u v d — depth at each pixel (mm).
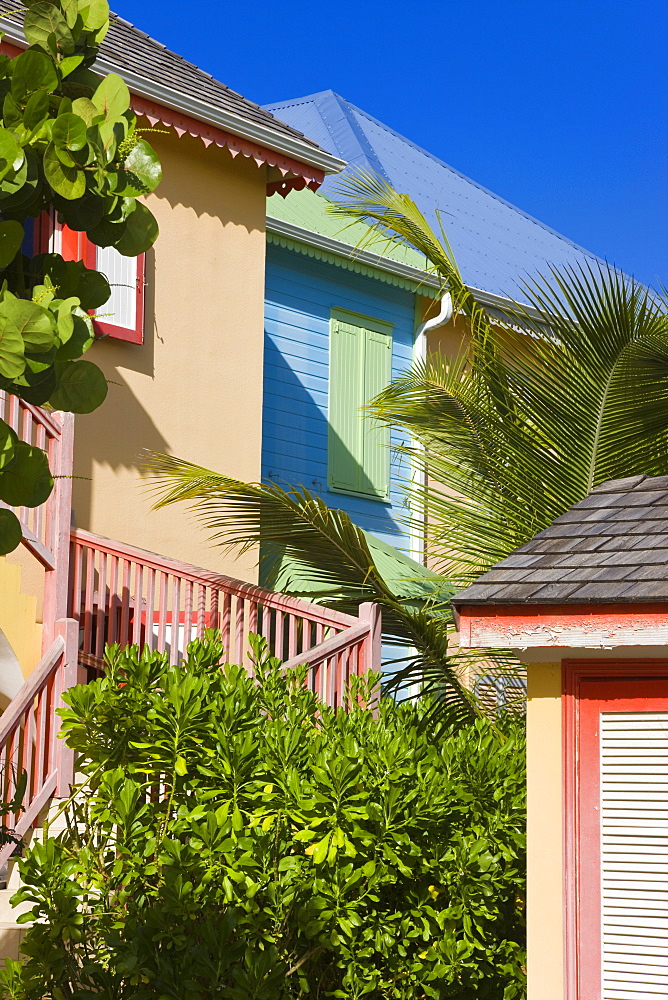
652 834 4359
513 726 8742
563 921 4418
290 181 13422
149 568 9367
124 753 6180
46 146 3021
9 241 2848
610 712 4484
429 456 10398
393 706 8188
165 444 11891
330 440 15250
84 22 3381
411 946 5984
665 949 4293
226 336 12680
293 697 7027
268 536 9859
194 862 5520
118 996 5445
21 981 5492
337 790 5746
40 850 5688
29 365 2807
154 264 12016
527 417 9922
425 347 16469
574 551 4734
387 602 9422
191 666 6602
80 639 9812
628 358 9586
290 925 5660
